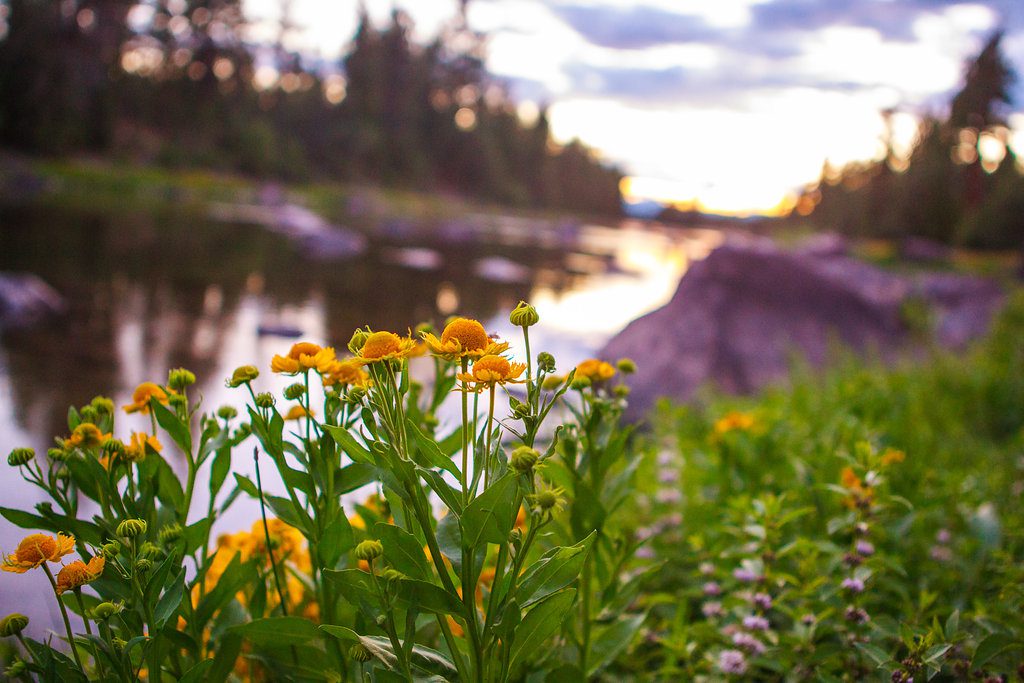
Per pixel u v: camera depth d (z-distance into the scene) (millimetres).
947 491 3111
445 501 1356
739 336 8883
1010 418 5496
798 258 9898
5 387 7344
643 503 3555
